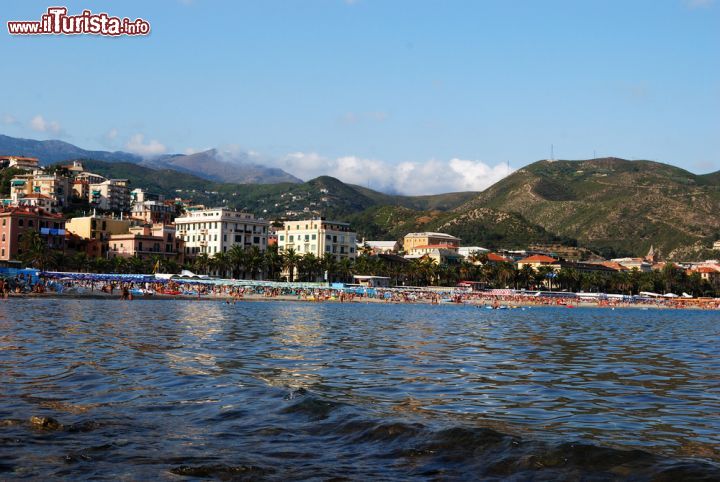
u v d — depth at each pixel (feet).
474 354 161.99
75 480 54.13
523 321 363.76
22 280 467.11
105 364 118.93
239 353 148.56
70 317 249.55
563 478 56.18
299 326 254.06
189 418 76.95
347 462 60.44
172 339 175.01
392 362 139.85
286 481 55.01
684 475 56.29
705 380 119.55
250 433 70.54
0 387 93.20
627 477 56.34
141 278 525.75
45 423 70.90
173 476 55.77
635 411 87.45
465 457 62.08
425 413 82.94
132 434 69.05
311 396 89.81
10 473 55.42
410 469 58.59
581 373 128.16
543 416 83.10
